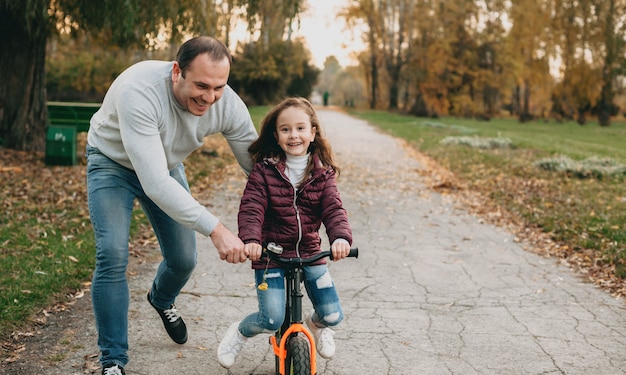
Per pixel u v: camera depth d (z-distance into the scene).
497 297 5.34
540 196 10.23
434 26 44.78
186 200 2.99
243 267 5.97
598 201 9.69
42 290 4.80
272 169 3.23
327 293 3.29
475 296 5.36
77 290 4.98
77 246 6.12
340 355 4.03
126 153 3.18
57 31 12.83
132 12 10.73
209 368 3.75
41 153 12.25
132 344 4.06
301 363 2.79
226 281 5.52
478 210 9.22
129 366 3.73
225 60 2.95
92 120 3.37
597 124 46.69
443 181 11.91
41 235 6.55
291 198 3.22
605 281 5.79
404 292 5.43
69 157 11.23
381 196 10.27
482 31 45.19
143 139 2.98
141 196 3.38
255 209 3.16
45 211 7.64
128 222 3.25
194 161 13.19
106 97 3.24
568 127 40.47
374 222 8.30
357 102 76.50
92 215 3.22
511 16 44.66
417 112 45.94
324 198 3.26
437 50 44.62
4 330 4.05
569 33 44.16
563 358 4.07
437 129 29.22
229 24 13.37
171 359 3.85
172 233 3.49
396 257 6.59
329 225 3.19
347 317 4.75
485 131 29.31
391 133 25.86
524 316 4.88
